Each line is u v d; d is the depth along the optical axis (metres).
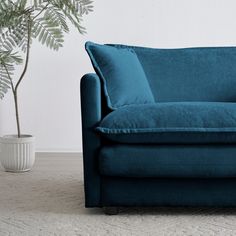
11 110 4.75
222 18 4.66
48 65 4.71
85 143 3.17
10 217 3.17
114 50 3.56
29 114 4.76
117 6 4.66
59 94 4.74
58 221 3.11
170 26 4.68
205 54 3.81
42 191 3.62
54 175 4.02
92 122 3.16
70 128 4.77
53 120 4.77
